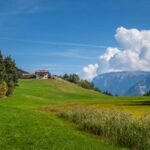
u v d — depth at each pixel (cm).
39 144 2933
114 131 3481
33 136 3303
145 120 3234
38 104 12400
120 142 3209
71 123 4803
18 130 3625
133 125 3269
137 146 3016
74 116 5084
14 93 15762
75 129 4156
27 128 3822
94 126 3884
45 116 5447
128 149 3036
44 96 17225
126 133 3212
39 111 6831
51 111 7181
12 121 4322
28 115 5231
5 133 3369
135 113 6644
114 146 3150
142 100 13238
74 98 18138
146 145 2920
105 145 3162
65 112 5694
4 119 4466
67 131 3862
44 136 3344
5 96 13462
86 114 4872
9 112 5422
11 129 3659
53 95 18212
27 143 2948
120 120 3609
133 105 10069
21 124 4109
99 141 3347
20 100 13350
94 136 3681
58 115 5850
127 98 16262
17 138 3134
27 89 18638
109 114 4147
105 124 3728
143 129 3088
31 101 13600
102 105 10175
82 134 3772
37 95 17050
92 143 3181
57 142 3083
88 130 3991
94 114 4588
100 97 19175
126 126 3331
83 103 12094
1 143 2859
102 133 3697
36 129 3800
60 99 16962
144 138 2981
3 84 12712
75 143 3105
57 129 3969
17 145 2841
